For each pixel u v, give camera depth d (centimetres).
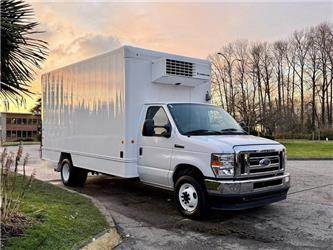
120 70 702
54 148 960
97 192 834
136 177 698
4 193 474
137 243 479
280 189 598
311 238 502
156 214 630
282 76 4597
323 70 4444
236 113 3153
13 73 548
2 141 565
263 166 574
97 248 435
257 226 560
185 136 605
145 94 714
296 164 1538
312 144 2908
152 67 723
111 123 728
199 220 587
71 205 610
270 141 620
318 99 4484
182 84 762
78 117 848
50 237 426
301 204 717
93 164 790
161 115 664
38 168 1284
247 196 548
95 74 785
